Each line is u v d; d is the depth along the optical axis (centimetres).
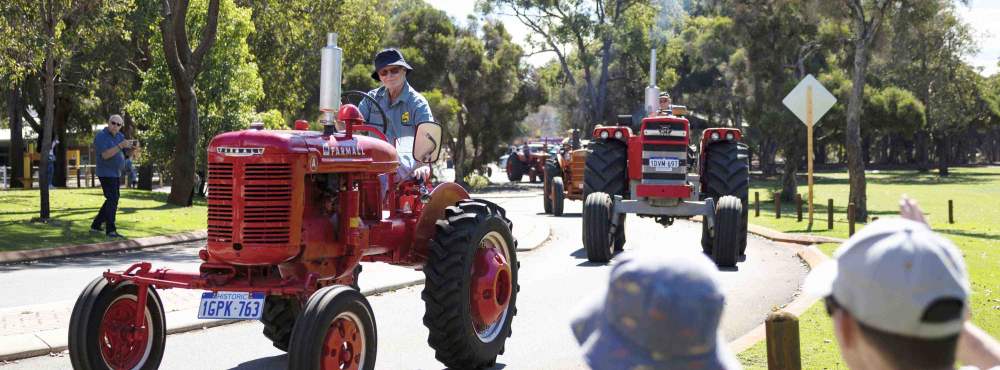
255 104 3017
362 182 686
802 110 1989
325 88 667
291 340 559
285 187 607
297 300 745
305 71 3994
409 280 1171
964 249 1558
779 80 4062
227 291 610
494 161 5453
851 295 203
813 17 3247
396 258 736
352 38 3862
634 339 202
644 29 6162
